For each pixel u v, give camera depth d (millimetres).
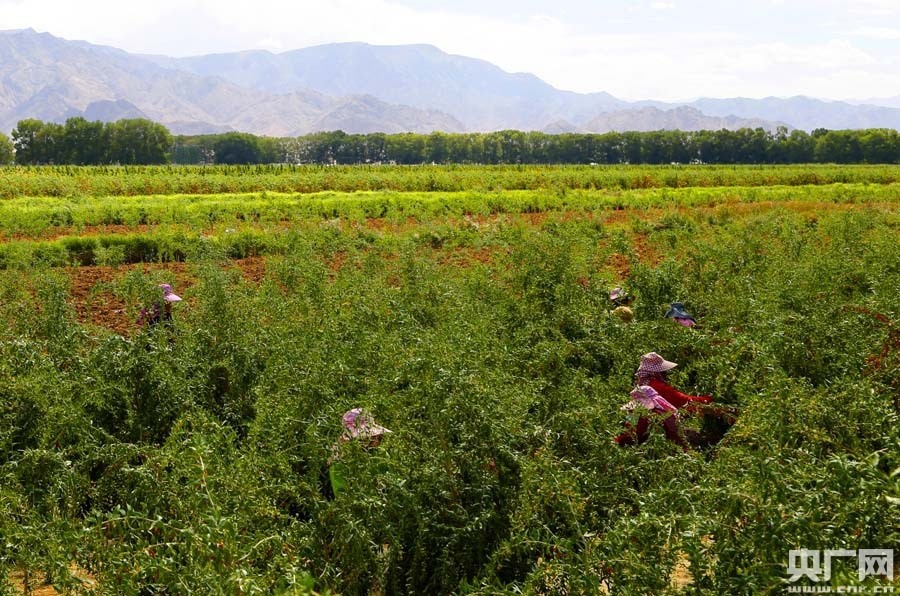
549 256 12945
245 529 5266
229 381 8773
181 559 4574
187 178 49469
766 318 9000
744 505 4266
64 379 7863
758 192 42781
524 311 10953
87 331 10258
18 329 11297
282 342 8844
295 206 32219
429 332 8789
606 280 13602
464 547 5254
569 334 10133
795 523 3986
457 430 5711
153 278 13758
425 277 13031
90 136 144750
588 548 4750
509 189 52438
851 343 8008
